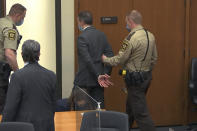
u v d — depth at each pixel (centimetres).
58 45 1148
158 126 1280
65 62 1169
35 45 687
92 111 629
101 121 727
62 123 789
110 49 1047
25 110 671
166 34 1244
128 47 973
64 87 1175
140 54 980
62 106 948
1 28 904
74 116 838
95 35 1005
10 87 669
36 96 677
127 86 1016
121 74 1008
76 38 1162
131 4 1203
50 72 707
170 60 1259
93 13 1178
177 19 1245
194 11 1253
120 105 1230
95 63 1009
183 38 1259
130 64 991
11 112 661
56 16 1137
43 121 682
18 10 922
